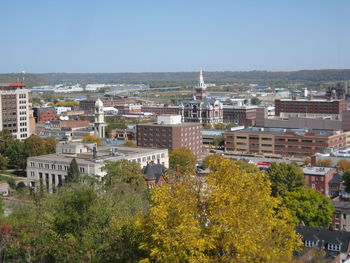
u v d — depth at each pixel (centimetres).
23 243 7219
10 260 7188
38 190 13988
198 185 5822
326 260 10275
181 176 6381
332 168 19588
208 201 5434
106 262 6331
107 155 19750
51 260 7094
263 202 5772
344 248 11150
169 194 5706
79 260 6594
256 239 5128
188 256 5081
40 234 7256
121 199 9100
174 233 5175
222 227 5109
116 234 6438
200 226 5350
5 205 11094
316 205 13462
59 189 11962
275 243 5672
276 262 5284
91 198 7231
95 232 6800
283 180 16338
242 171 6062
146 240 5544
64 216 7069
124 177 14500
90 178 13412
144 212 8344
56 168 18975
